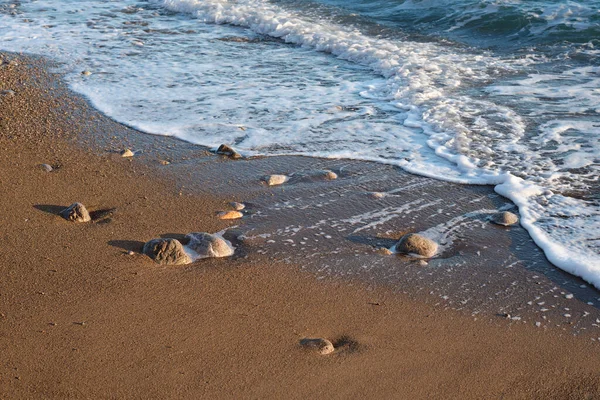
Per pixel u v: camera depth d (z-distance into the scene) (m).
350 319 5.25
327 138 9.09
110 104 10.40
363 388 4.50
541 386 4.56
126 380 4.47
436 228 6.75
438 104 10.23
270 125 9.55
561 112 9.80
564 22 14.64
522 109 9.98
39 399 4.27
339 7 17.69
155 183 7.62
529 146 8.65
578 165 8.07
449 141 8.84
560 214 6.97
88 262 5.84
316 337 5.00
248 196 7.36
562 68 12.15
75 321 5.05
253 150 8.68
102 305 5.26
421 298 5.55
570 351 4.90
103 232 6.39
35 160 8.16
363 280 5.79
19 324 4.99
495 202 7.32
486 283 5.79
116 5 18.92
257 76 12.04
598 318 5.30
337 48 13.72
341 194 7.44
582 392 4.51
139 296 5.40
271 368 4.64
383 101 10.59
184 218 6.80
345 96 10.87
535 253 6.30
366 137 9.12
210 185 7.61
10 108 10.20
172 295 5.45
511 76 11.73
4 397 4.27
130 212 6.86
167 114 9.98
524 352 4.90
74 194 7.23
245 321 5.16
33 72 12.17
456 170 8.10
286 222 6.79
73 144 8.77
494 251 6.33
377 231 6.66
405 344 4.96
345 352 4.86
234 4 18.06
